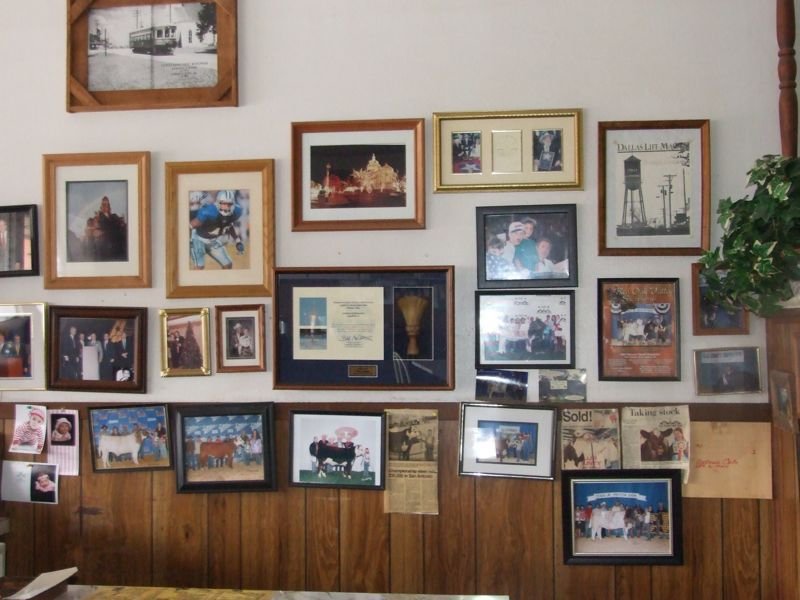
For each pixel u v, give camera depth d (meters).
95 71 1.79
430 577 1.70
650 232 1.68
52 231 1.79
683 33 1.69
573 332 1.68
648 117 1.69
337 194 1.74
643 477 1.66
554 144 1.70
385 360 1.71
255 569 1.74
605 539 1.66
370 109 1.74
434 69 1.73
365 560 1.72
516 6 1.72
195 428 1.75
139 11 1.79
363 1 1.75
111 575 1.77
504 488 1.69
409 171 1.73
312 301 1.73
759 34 1.67
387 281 1.72
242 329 1.75
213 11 1.78
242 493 1.75
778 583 1.61
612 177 1.69
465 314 1.71
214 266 1.76
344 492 1.73
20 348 1.80
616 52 1.70
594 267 1.69
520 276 1.70
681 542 1.64
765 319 1.65
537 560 1.68
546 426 1.67
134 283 1.77
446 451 1.70
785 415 1.53
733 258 1.43
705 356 1.66
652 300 1.68
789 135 1.61
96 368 1.77
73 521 1.78
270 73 1.77
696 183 1.67
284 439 1.75
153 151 1.79
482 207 1.71
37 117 1.81
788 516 1.56
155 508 1.76
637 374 1.67
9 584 1.52
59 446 1.79
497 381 1.69
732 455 1.65
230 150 1.77
